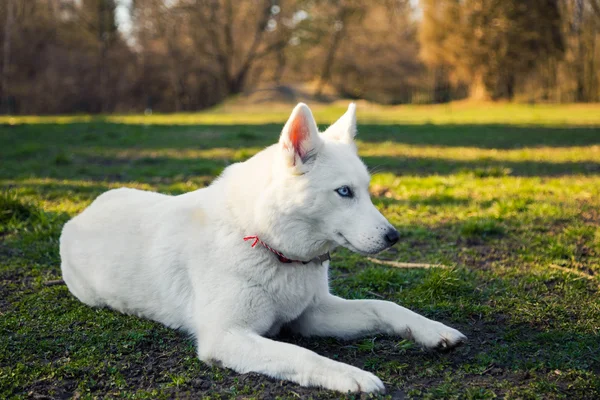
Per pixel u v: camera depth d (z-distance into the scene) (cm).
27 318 424
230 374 338
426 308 444
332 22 5419
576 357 358
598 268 530
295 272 369
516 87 4497
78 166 1170
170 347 380
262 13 5188
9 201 695
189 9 4969
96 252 434
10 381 334
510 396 311
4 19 4575
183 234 393
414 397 313
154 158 1287
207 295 367
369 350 376
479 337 396
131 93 5194
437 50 4409
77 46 5072
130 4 5016
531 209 744
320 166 354
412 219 725
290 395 313
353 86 5791
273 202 355
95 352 371
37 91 4638
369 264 560
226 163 1152
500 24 4078
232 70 5566
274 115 3466
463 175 1025
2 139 1670
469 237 641
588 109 3388
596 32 3897
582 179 968
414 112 3681
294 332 407
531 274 515
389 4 5575
